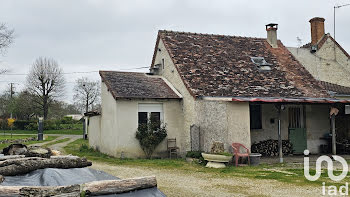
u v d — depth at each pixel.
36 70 44.41
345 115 16.83
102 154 16.06
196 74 15.87
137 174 10.43
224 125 12.24
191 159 13.28
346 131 16.77
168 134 15.45
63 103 50.34
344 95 16.86
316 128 16.59
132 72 18.09
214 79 15.72
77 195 5.16
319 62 20.69
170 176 10.09
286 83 16.58
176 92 16.14
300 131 16.27
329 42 21.42
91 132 19.78
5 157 8.09
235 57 18.11
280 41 21.06
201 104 13.89
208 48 18.38
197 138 14.04
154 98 15.10
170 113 15.60
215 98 13.12
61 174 6.29
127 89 15.34
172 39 18.39
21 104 45.91
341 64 21.11
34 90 44.56
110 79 16.16
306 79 17.50
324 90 16.66
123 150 14.62
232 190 8.11
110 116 15.53
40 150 10.14
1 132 40.84
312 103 13.31
